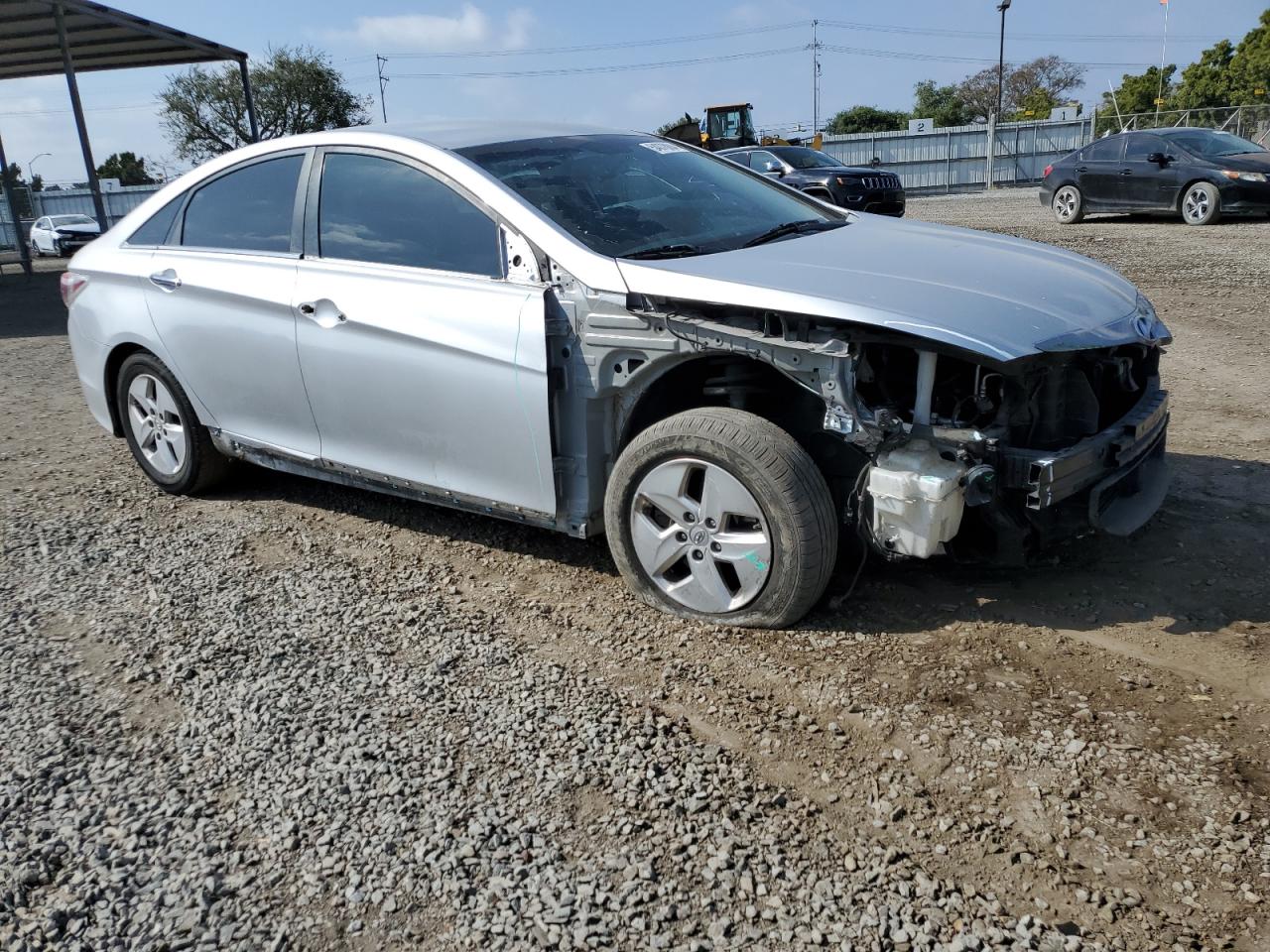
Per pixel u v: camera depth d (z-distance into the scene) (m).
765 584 3.32
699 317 3.23
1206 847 2.34
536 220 3.59
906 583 3.71
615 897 2.27
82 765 2.87
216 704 3.14
